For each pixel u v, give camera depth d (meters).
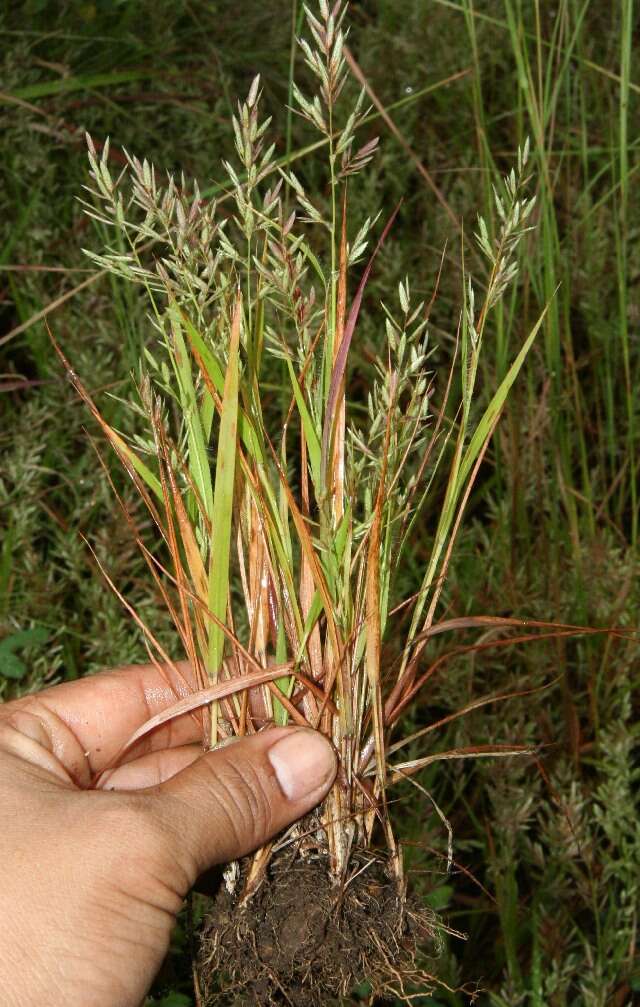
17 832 0.25
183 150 0.56
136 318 0.47
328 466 0.26
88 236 0.51
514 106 0.58
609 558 0.43
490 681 0.43
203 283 0.24
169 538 0.27
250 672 0.27
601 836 0.41
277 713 0.28
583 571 0.43
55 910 0.25
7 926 0.24
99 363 0.45
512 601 0.42
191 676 0.33
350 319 0.24
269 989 0.27
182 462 0.27
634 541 0.42
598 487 0.49
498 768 0.37
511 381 0.25
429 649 0.40
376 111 0.58
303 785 0.27
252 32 0.65
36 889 0.25
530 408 0.44
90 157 0.24
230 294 0.26
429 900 0.36
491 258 0.24
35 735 0.31
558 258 0.43
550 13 0.60
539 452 0.44
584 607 0.41
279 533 0.27
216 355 0.26
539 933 0.37
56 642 0.42
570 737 0.41
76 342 0.46
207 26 0.64
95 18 0.61
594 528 0.43
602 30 0.62
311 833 0.28
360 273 0.53
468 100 0.57
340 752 0.27
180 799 0.26
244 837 0.26
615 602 0.41
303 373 0.26
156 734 0.33
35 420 0.43
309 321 0.25
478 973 0.39
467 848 0.38
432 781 0.39
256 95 0.23
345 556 0.26
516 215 0.24
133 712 0.32
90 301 0.47
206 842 0.26
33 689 0.38
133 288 0.48
